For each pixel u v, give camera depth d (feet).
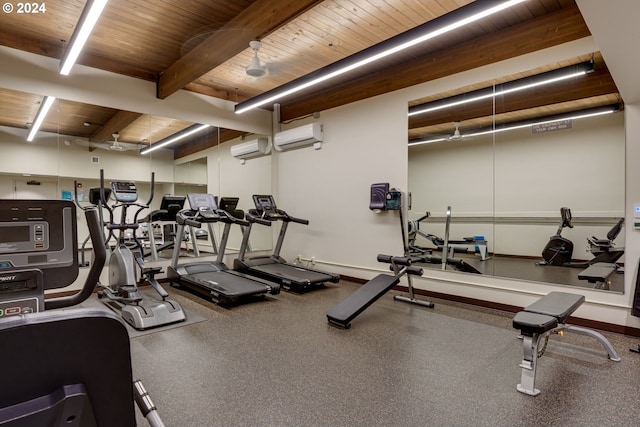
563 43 11.62
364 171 17.61
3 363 1.96
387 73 16.44
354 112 18.02
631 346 9.93
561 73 12.25
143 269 14.08
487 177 14.87
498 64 13.09
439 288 15.20
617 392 7.51
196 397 7.37
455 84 14.28
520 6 11.40
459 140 15.16
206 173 20.56
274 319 12.52
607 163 11.69
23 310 4.09
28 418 2.00
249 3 11.06
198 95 18.85
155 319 11.72
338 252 18.89
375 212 17.13
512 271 14.24
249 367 8.76
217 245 21.84
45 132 15.51
